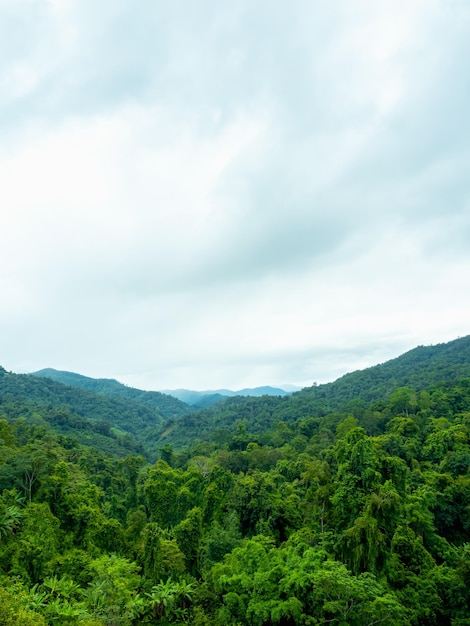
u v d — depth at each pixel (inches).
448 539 2009.1
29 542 1611.7
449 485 2138.3
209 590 1508.4
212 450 4399.6
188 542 1902.1
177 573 1699.1
